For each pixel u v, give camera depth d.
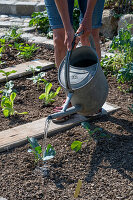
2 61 4.57
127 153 2.62
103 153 2.62
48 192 2.25
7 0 7.64
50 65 4.34
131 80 3.82
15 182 2.34
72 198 2.19
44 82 3.85
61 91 3.69
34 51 4.91
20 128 2.95
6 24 6.32
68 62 2.43
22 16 7.12
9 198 2.20
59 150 2.66
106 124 3.00
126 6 5.80
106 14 5.55
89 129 2.88
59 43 3.07
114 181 2.33
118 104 3.37
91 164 2.50
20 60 4.60
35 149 2.43
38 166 2.49
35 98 3.56
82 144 2.72
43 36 5.57
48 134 2.86
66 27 2.66
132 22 5.24
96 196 2.20
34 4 7.02
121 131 2.89
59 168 2.47
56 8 2.95
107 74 4.05
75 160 2.55
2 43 4.88
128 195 2.20
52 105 3.38
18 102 3.47
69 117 3.07
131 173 2.40
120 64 4.07
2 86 3.86
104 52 4.67
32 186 2.30
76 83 2.56
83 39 3.20
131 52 3.92
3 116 3.21
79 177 2.38
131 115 3.15
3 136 2.83
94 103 2.65
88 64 2.82
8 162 2.54
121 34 3.95
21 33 5.25
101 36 5.50
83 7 3.20
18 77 4.09
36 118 3.14
